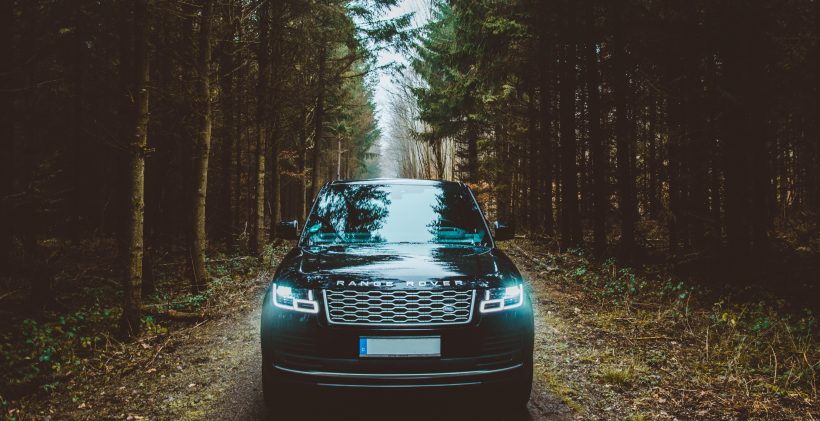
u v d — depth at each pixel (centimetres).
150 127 984
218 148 1609
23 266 880
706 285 751
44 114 1069
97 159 1406
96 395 415
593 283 837
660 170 973
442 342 313
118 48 1046
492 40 1358
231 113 1413
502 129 2161
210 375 459
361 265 345
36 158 860
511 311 329
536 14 1133
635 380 425
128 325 571
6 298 721
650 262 982
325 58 1717
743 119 755
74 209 1221
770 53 706
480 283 327
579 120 1389
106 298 789
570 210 1324
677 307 648
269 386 341
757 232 777
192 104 843
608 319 625
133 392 420
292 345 317
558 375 443
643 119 1227
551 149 1652
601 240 1118
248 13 1190
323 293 318
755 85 728
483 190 2336
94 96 1120
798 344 493
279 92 1404
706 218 834
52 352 490
